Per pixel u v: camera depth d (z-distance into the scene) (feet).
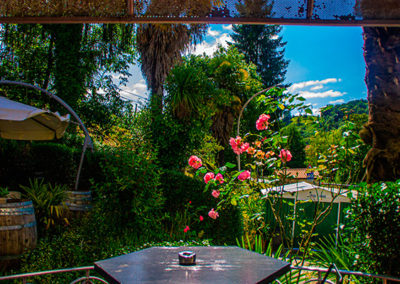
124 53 55.21
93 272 11.34
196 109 36.60
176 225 20.45
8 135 24.43
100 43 52.85
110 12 6.72
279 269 5.59
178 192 23.53
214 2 6.64
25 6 6.70
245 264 5.84
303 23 6.61
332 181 10.96
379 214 8.81
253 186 12.46
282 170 11.04
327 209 10.45
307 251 10.85
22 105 18.31
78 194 20.47
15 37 45.50
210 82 39.22
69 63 41.60
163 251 6.81
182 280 4.89
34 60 46.62
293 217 10.64
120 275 5.11
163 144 35.04
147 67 42.47
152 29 40.73
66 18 6.78
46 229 17.11
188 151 36.99
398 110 10.07
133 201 17.93
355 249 9.89
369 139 10.40
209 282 4.82
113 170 17.99
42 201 17.89
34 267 11.28
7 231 14.15
